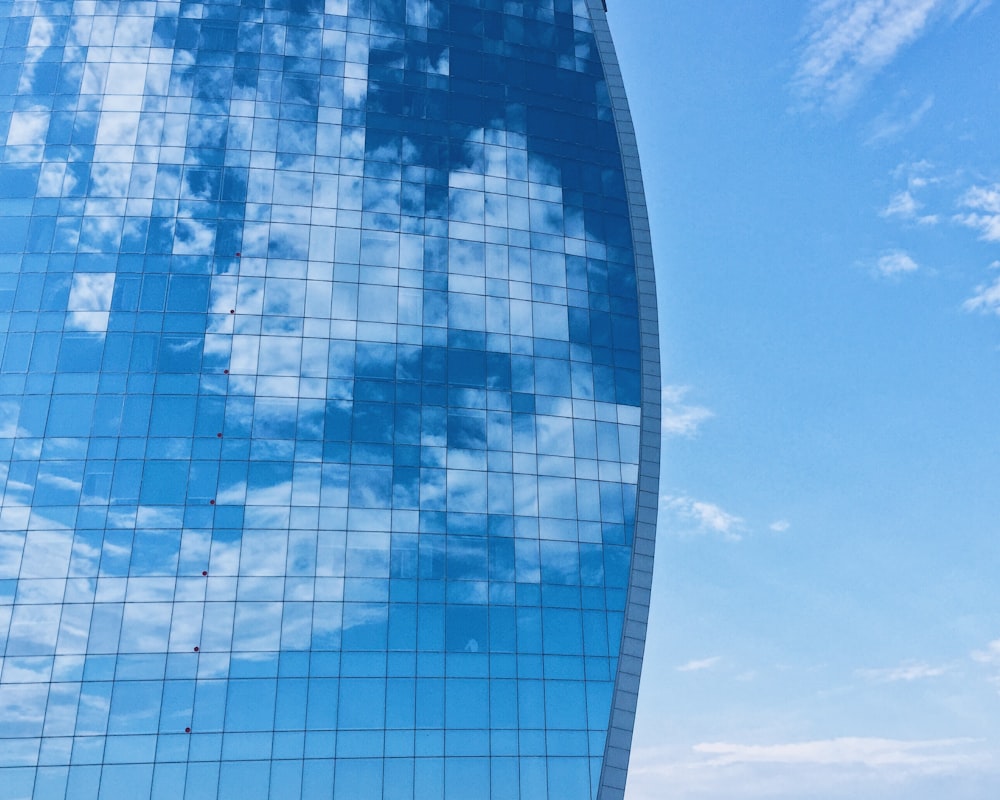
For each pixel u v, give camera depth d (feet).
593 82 238.68
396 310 201.87
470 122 223.51
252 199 204.74
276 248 201.57
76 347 189.16
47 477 179.73
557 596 188.14
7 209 198.59
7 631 169.07
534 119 229.25
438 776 170.50
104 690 167.02
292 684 171.32
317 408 190.90
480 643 181.06
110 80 211.20
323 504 184.24
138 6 218.38
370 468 188.65
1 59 212.23
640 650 187.52
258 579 177.27
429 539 186.09
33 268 194.49
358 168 211.82
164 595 174.09
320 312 198.29
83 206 200.03
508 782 172.86
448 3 234.79
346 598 178.60
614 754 178.81
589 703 181.47
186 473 182.50
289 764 166.30
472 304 206.69
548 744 176.86
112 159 204.44
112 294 193.77
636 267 221.66
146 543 177.06
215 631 172.76
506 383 202.08
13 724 163.53
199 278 196.85
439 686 176.35
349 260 203.62
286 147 210.59
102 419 184.55
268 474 184.65
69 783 160.66
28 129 205.98
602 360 210.18
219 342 192.65
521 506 193.16
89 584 173.47
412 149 216.95
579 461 200.03
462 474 192.44
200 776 163.32
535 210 219.41
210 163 206.49
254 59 216.95
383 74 222.48
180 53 215.10
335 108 216.33
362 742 169.89
